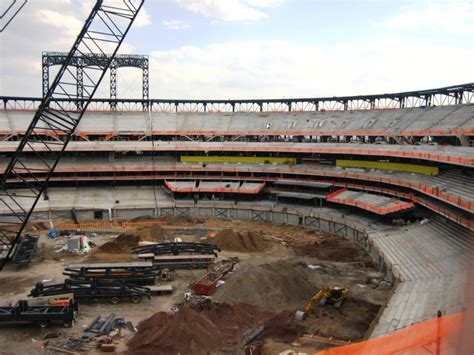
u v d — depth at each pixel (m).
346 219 83.38
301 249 73.94
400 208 73.06
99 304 48.97
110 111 124.50
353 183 93.81
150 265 58.19
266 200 105.50
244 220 98.12
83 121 118.44
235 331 41.19
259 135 117.06
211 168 108.69
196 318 40.94
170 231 87.38
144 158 115.50
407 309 39.25
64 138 111.19
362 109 113.50
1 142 102.12
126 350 38.09
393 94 105.50
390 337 25.05
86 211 97.69
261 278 51.00
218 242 75.62
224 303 46.53
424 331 22.88
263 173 106.44
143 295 49.84
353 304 47.84
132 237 75.12
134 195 106.25
